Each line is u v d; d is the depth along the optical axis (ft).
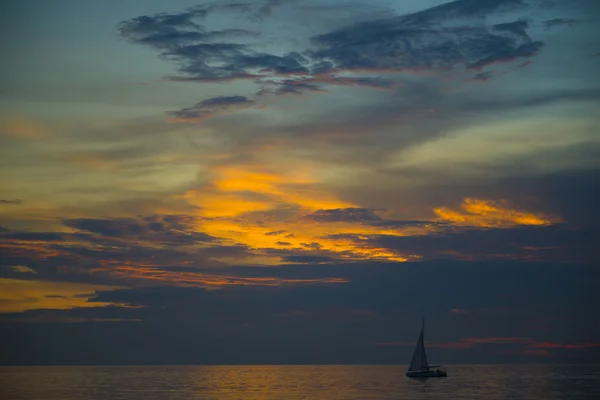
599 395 284.82
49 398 279.08
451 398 271.49
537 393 297.74
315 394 297.12
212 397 282.77
